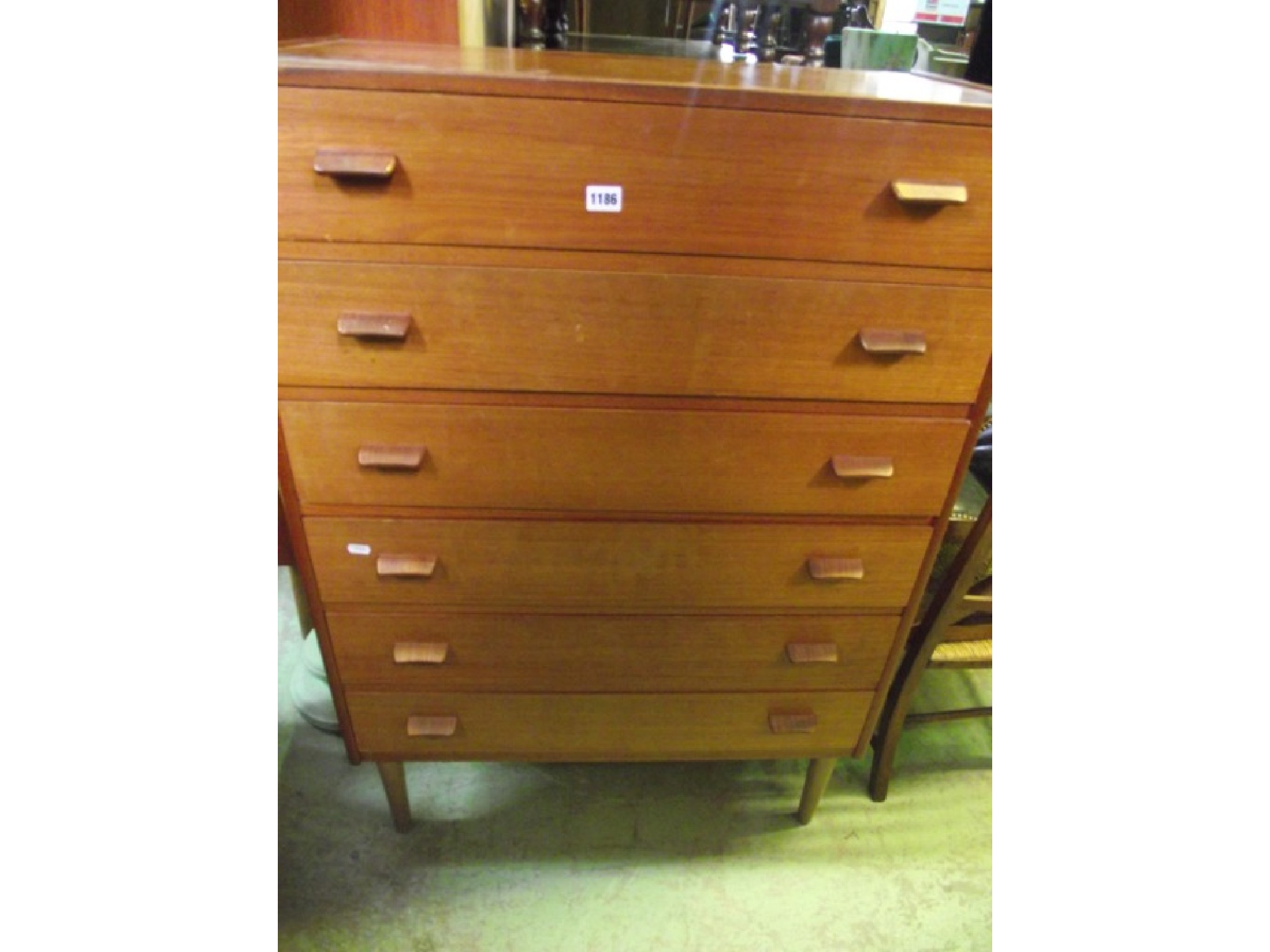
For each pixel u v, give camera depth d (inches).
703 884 44.1
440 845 45.3
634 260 27.1
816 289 28.1
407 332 27.9
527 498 32.3
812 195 26.4
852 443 31.9
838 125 25.3
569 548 34.0
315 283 26.8
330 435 30.2
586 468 31.7
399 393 29.5
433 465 31.1
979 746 54.1
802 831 47.5
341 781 48.9
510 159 25.0
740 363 29.5
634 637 37.3
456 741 40.7
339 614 35.5
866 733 42.0
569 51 38.7
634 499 32.7
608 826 47.1
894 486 33.2
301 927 40.7
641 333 28.5
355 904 41.9
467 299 27.4
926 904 43.7
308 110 24.0
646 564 34.7
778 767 52.0
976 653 45.3
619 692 39.4
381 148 24.6
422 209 25.7
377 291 27.1
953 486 33.4
